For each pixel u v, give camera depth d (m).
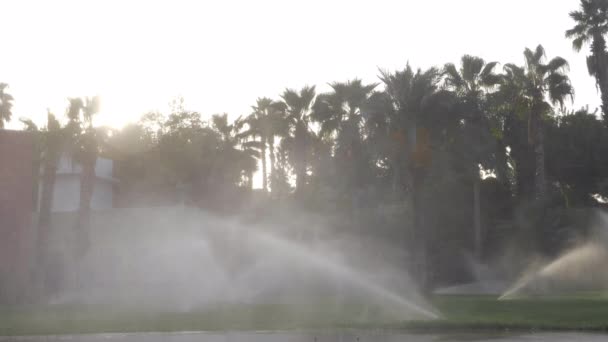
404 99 46.12
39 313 44.62
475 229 69.25
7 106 88.06
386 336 28.05
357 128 54.47
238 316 38.00
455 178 66.62
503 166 74.94
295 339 27.33
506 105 71.19
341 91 69.56
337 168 63.72
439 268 67.19
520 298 46.34
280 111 77.31
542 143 73.06
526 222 66.56
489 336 27.33
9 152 59.19
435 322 30.84
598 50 75.88
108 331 31.55
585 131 81.56
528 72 70.88
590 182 80.62
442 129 47.31
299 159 76.88
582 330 29.09
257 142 90.75
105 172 86.56
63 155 60.09
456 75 69.56
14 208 58.94
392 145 46.97
